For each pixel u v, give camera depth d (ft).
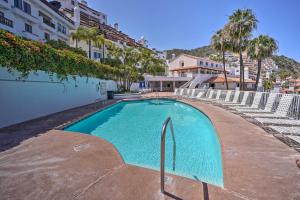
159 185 9.72
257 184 9.87
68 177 10.57
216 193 9.02
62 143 16.63
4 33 22.95
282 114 30.37
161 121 34.42
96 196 8.78
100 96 63.26
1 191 9.20
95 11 194.18
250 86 133.80
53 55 33.88
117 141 22.40
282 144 16.34
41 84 31.81
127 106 56.13
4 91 23.97
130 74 98.32
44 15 81.25
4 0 59.52
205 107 41.09
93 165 12.12
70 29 103.81
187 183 9.96
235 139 17.76
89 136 19.01
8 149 15.11
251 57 78.13
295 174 10.98
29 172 11.16
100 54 115.14
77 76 45.88
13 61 23.95
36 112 30.40
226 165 12.19
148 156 17.67
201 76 125.70
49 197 8.72
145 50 97.86
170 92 121.70
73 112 35.76
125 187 9.54
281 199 8.59
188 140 22.43
